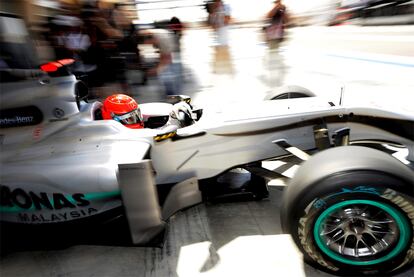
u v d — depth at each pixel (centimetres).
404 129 226
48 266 207
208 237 218
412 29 1231
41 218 203
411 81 565
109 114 233
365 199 153
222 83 674
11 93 208
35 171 200
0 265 212
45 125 215
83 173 196
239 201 253
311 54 979
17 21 240
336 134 216
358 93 516
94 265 204
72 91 215
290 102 266
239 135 231
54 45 507
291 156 246
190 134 224
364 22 1598
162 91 600
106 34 537
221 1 674
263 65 717
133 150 205
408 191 150
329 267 172
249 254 198
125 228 203
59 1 547
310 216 160
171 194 222
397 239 160
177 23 699
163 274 190
